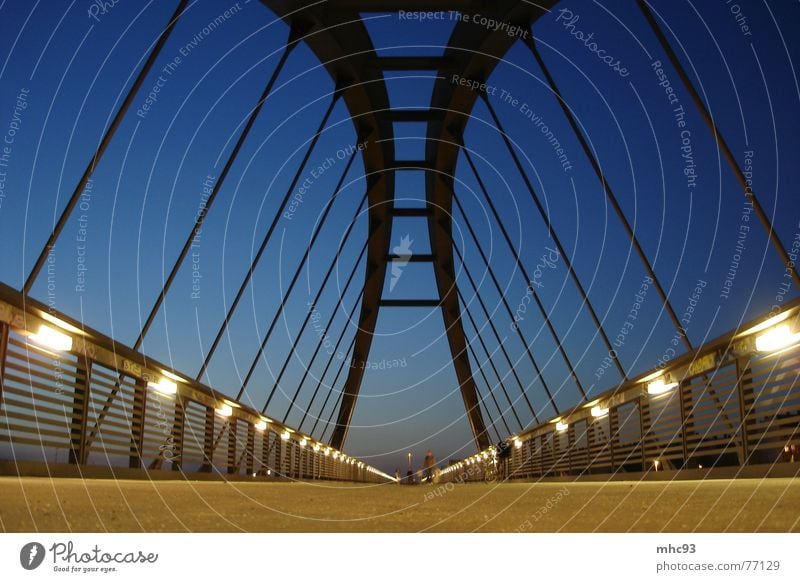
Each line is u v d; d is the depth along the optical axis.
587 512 3.30
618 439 14.07
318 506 4.07
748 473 8.33
